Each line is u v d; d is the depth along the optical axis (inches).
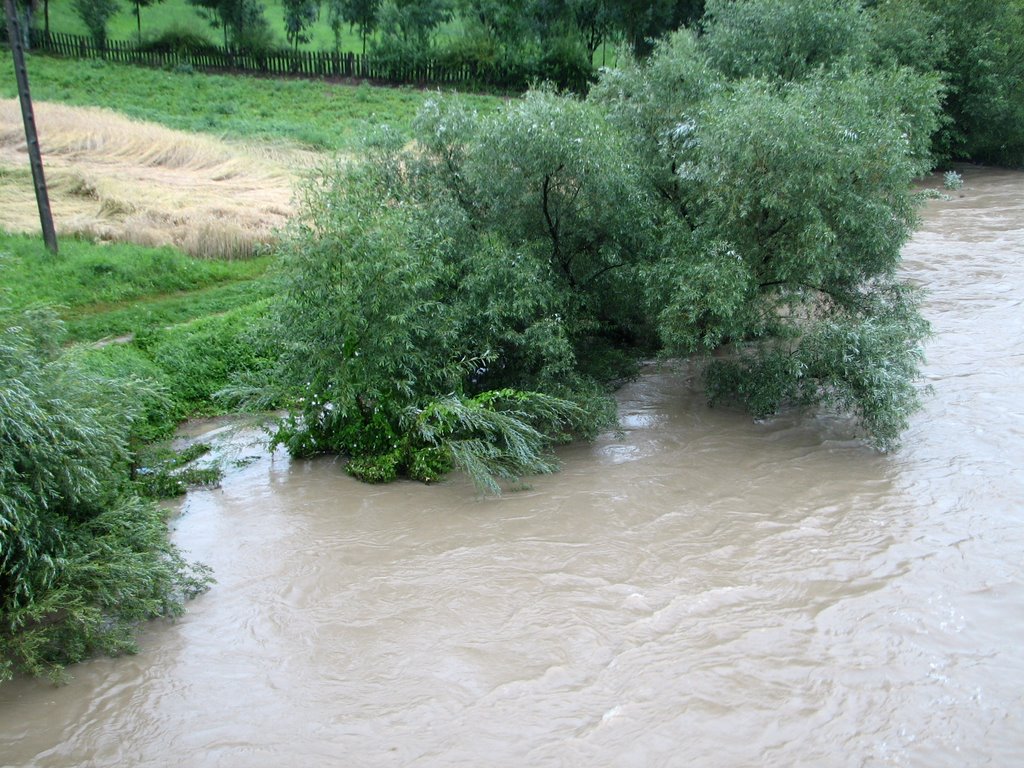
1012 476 455.8
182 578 355.6
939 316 713.6
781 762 268.8
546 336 498.0
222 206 786.2
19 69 633.6
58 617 335.9
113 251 681.0
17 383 323.3
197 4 1729.8
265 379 513.7
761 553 386.3
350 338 464.4
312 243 466.0
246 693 304.2
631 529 409.4
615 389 592.1
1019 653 318.0
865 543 393.4
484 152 528.4
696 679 305.3
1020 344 649.6
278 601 356.8
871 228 508.4
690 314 498.6
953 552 384.5
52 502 340.2
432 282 474.0
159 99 1307.8
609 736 279.4
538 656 319.3
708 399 572.7
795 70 760.3
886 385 478.0
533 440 468.1
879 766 266.8
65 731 286.7
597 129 533.3
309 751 276.2
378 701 298.2
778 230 519.8
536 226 557.0
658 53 655.1
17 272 610.2
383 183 553.0
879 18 1240.8
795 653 318.7
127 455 413.1
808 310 570.9
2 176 828.6
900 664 312.2
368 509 435.2
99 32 1641.2
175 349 560.7
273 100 1396.4
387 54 1651.1
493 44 1649.9
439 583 366.0
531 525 414.9
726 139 502.0
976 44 1327.5
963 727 282.8
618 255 561.9
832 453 492.4
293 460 498.0
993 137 1400.1
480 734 281.3
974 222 1048.2
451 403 457.1
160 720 291.6
